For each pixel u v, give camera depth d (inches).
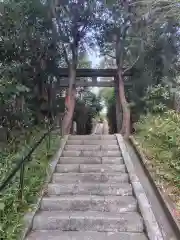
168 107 330.0
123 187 186.1
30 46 296.4
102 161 234.7
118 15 320.2
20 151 212.1
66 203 167.5
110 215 155.3
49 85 363.9
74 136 301.4
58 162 231.5
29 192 166.2
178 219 140.6
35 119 327.6
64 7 308.0
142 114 350.0
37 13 280.4
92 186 187.0
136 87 370.6
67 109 328.8
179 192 167.6
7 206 142.3
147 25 319.6
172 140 224.5
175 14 243.6
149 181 193.9
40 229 148.7
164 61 347.3
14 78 244.1
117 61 352.2
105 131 762.2
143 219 148.8
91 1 307.9
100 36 344.8
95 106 605.9
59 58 355.6
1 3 252.8
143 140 265.4
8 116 253.1
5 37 263.0
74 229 148.8
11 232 127.4
